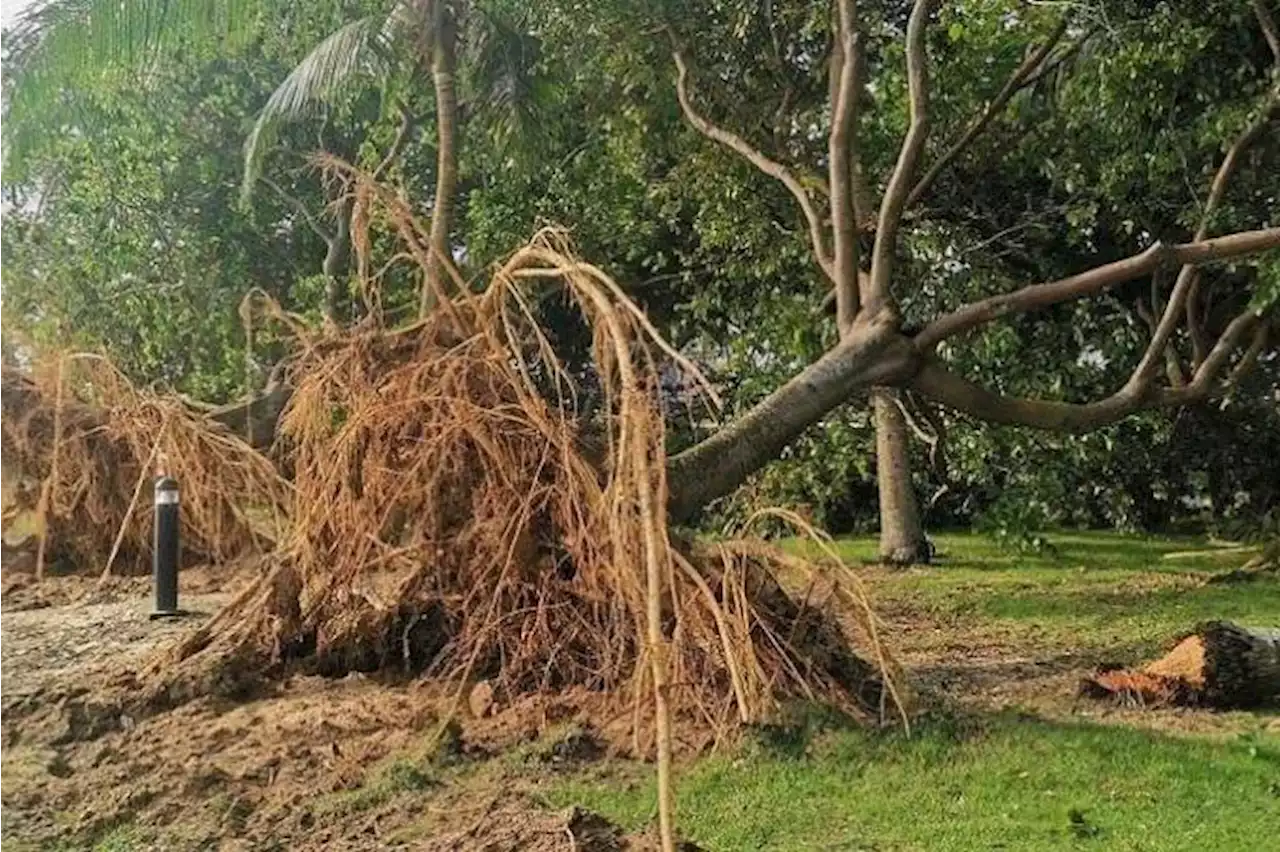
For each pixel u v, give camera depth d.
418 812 5.75
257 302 16.81
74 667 8.62
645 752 6.38
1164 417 13.16
